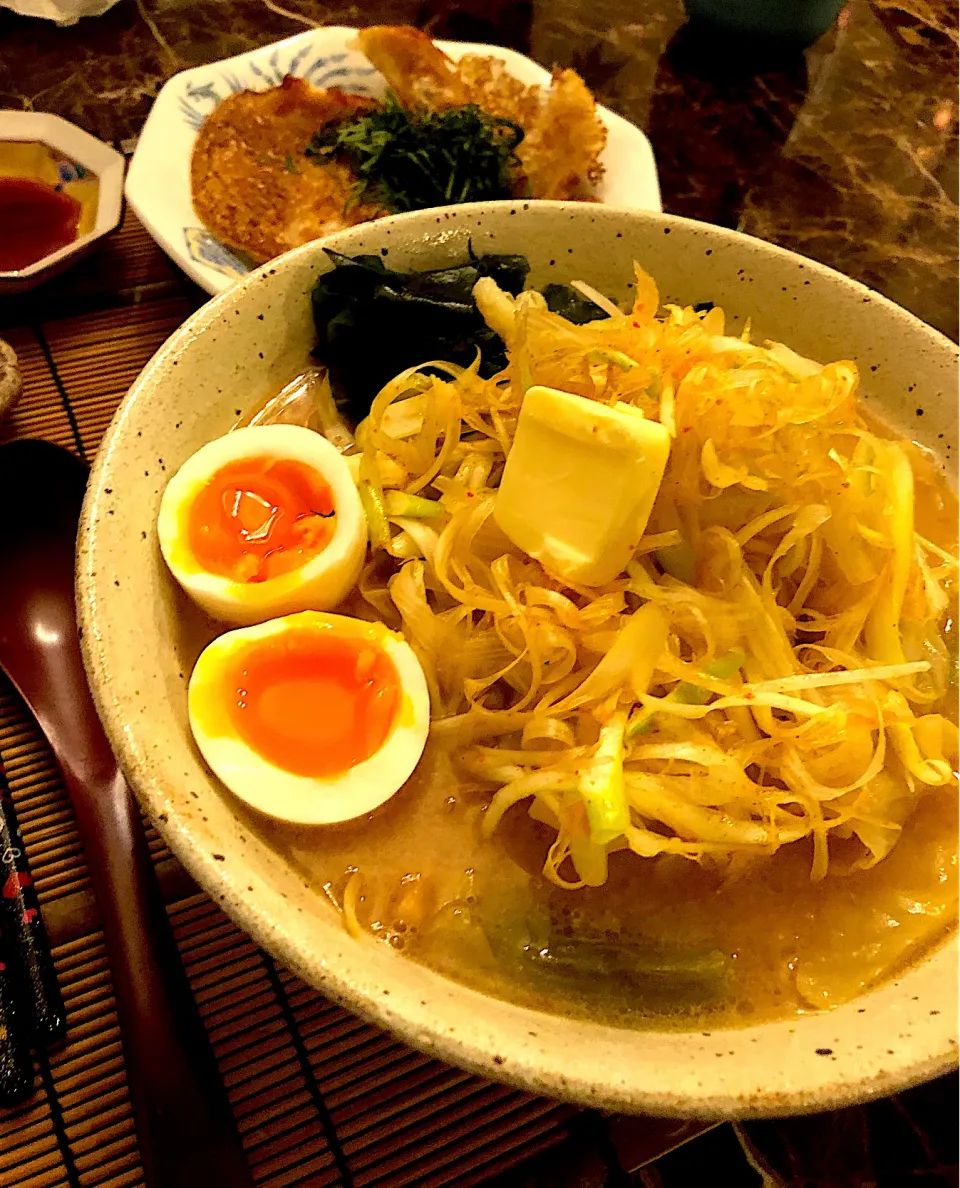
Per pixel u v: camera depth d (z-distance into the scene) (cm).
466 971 20
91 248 31
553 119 36
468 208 28
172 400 24
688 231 28
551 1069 16
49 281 31
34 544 26
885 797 22
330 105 36
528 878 21
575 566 22
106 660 19
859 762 22
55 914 21
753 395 23
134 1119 19
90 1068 20
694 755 21
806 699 22
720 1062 17
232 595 22
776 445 23
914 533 25
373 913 20
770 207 41
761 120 45
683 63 48
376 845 21
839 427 24
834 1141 22
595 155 36
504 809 21
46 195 34
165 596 22
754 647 23
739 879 21
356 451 26
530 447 22
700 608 22
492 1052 16
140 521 22
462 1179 19
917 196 43
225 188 33
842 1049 17
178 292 33
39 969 20
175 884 22
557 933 20
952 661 25
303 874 20
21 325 31
